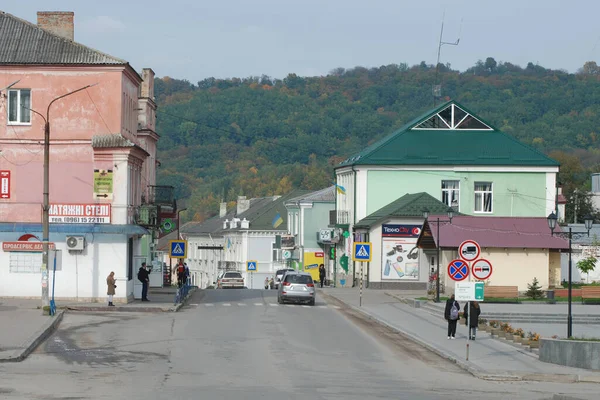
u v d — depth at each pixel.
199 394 21.48
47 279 42.09
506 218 62.44
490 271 32.62
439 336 38.38
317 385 23.89
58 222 49.78
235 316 45.94
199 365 27.33
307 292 55.97
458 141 83.12
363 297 64.12
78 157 50.28
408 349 34.16
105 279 49.44
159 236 79.94
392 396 22.44
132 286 52.84
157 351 30.53
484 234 61.22
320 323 43.41
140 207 52.47
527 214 82.38
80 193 50.22
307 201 104.12
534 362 30.45
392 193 81.88
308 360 29.48
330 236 95.00
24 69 50.28
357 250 55.50
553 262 63.38
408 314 49.91
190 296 63.09
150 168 69.44
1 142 50.22
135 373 25.09
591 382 27.22
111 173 50.12
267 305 55.34
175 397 20.88
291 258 107.81
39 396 20.39
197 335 36.03
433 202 75.19
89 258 49.41
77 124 50.41
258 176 179.38
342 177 90.81
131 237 51.94
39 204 50.22
